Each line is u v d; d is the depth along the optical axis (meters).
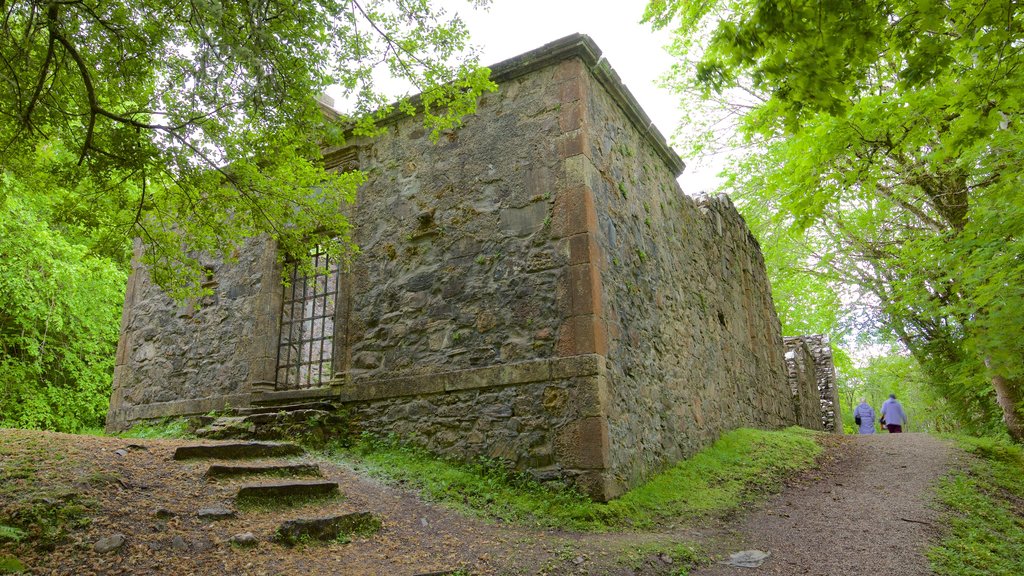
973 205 7.97
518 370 6.26
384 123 8.09
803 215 6.38
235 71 4.60
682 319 8.67
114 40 4.76
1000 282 6.59
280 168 5.95
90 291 13.20
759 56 3.97
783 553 4.82
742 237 13.05
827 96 3.99
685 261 9.31
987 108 4.89
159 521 3.89
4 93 4.77
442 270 7.14
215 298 9.18
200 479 4.75
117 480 4.36
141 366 9.76
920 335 13.72
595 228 6.47
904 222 12.73
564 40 6.80
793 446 9.08
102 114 4.75
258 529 4.03
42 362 13.30
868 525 5.51
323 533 4.11
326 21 4.99
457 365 6.72
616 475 5.84
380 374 7.23
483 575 3.88
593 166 6.75
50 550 3.35
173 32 4.73
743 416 10.46
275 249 8.69
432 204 7.44
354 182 6.48
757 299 13.09
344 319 7.71
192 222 6.50
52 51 4.37
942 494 6.43
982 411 12.31
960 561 4.62
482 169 7.17
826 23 3.63
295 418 7.09
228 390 8.56
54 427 13.20
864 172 6.16
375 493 5.36
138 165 5.10
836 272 14.98
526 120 7.00
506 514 5.31
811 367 17.22
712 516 5.82
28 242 11.38
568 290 6.24
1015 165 6.45
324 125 5.57
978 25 4.09
